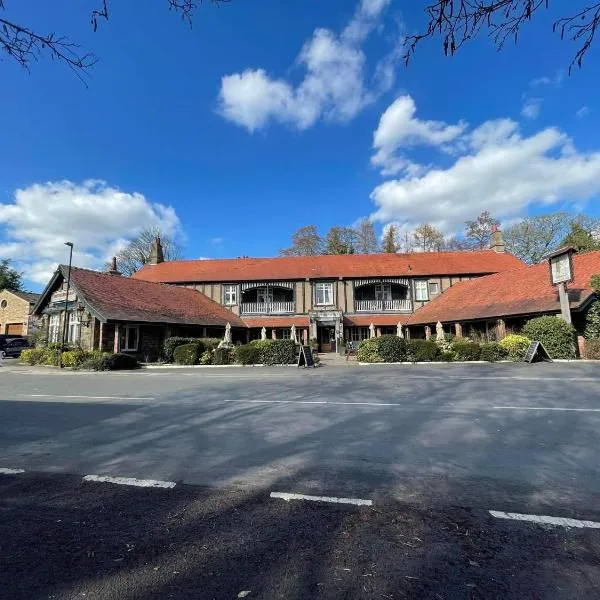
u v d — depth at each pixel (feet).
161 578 8.84
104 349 73.46
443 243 177.17
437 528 10.95
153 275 112.68
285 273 109.81
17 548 10.18
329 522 11.34
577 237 129.80
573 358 60.75
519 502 12.54
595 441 18.81
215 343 77.56
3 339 108.78
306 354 64.34
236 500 12.87
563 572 8.93
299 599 8.10
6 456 17.72
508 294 81.51
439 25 10.52
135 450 18.38
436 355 66.08
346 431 21.29
